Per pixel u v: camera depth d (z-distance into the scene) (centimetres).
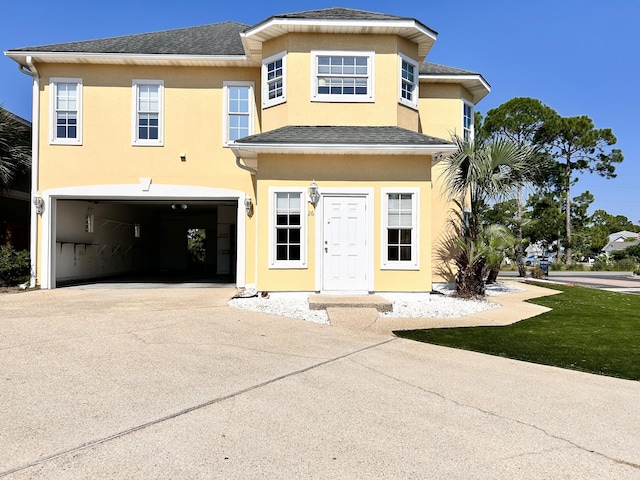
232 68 1288
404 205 1046
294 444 319
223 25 1616
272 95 1213
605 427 362
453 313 905
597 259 4091
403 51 1198
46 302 973
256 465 287
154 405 388
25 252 1259
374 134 1065
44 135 1251
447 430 349
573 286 1579
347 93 1172
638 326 804
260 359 541
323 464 290
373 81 1164
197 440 321
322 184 1034
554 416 384
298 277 1026
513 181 1126
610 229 5494
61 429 336
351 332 712
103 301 997
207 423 352
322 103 1159
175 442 317
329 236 1034
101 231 1680
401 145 988
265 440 324
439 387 457
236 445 315
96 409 376
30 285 1259
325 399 412
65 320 759
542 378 495
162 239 2283
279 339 648
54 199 1275
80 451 301
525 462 299
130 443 314
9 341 608
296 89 1157
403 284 1036
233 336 659
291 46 1156
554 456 309
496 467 291
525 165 1122
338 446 317
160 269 2275
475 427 356
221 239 1888
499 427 357
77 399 398
